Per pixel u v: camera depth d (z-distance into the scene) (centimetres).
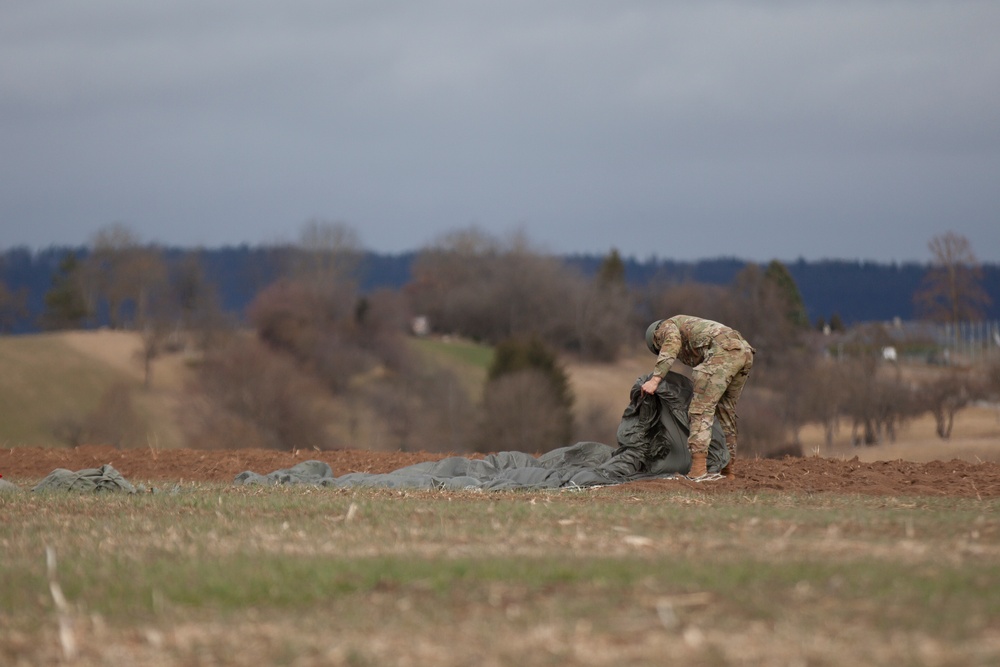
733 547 2958
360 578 2611
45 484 5141
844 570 2556
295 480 5678
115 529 3553
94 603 2500
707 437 5006
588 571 2598
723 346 5069
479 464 5816
